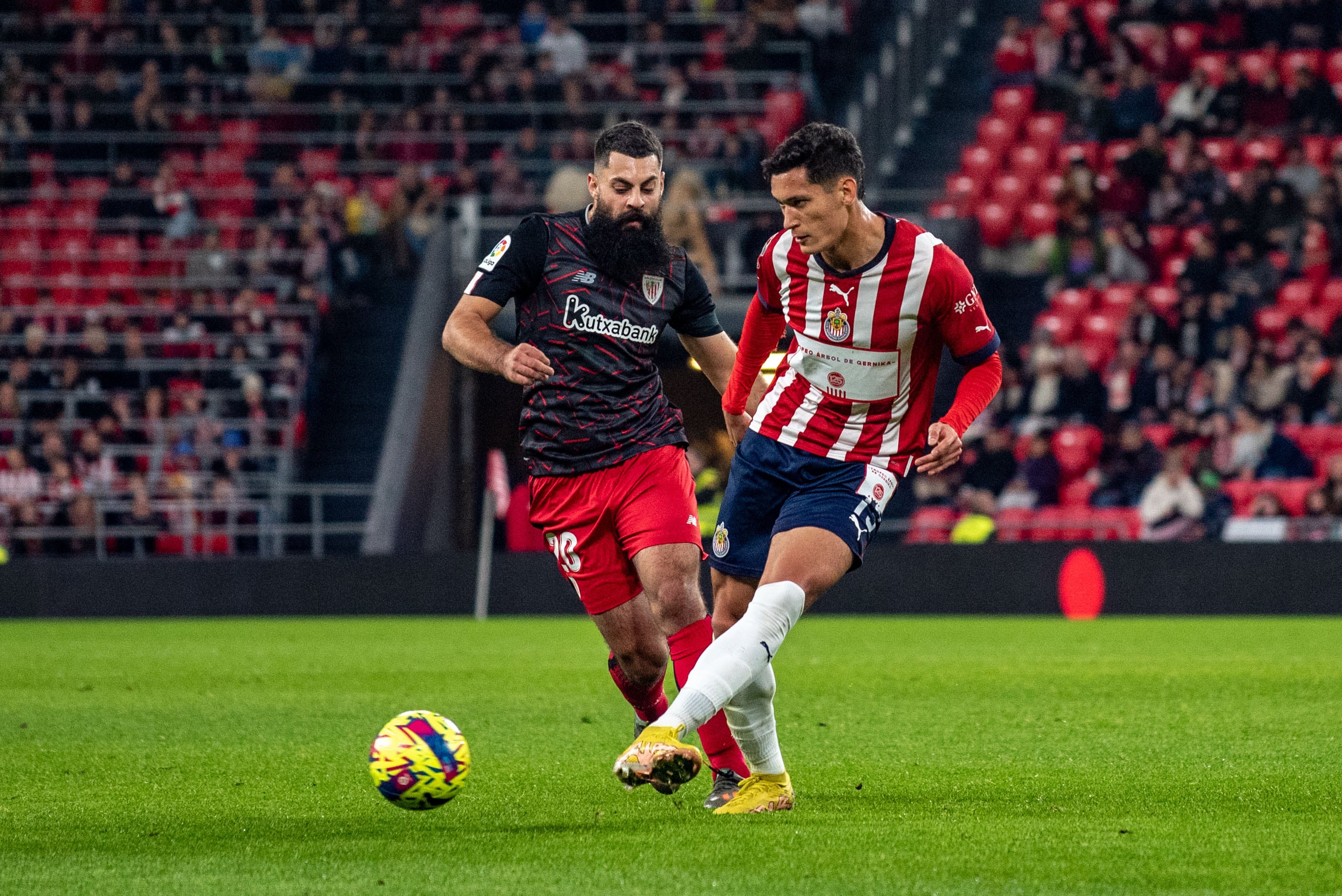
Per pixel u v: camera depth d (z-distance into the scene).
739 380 18.80
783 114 79.12
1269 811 17.38
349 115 81.94
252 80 82.12
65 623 60.94
